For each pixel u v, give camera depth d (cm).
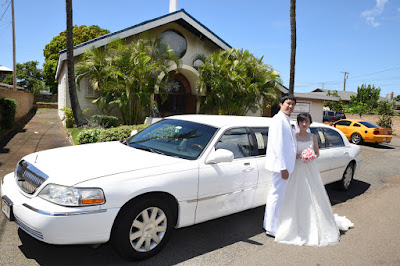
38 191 286
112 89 1195
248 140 425
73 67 1177
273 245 376
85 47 1245
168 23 1513
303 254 357
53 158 342
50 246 337
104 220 279
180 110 1700
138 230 307
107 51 1270
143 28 1344
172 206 337
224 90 1417
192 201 342
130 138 453
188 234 395
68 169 302
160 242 326
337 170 580
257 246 371
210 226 426
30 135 1110
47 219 263
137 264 310
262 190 426
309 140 402
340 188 633
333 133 602
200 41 1625
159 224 327
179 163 343
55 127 1413
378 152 1341
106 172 298
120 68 1207
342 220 459
